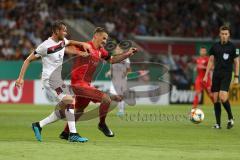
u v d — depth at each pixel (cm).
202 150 2378
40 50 2553
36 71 6531
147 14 8381
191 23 8519
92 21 7894
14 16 7450
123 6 8319
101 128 2778
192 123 3878
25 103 6406
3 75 6531
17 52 7012
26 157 2056
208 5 8812
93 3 8206
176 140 2812
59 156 2089
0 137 2877
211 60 3488
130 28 8044
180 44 8025
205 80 3512
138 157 2100
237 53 3409
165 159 2059
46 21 7531
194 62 7181
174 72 6950
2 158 2025
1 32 7181
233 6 8981
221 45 3412
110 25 7744
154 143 2652
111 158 2062
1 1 7556
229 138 2948
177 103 6675
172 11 8562
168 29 8312
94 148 2350
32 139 2762
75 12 7856
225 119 4281
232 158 2128
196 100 4872
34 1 7712
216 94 3491
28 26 7400
